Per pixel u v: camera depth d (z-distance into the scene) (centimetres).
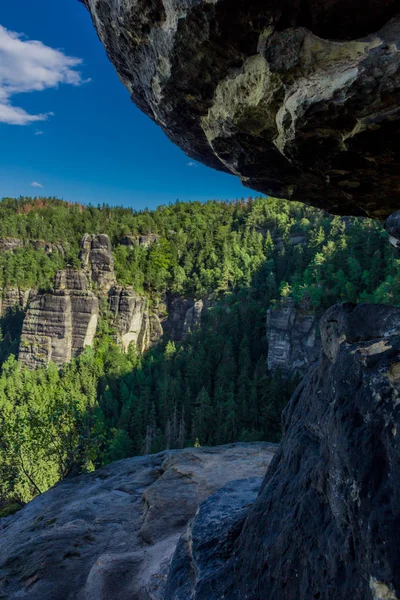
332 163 545
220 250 18700
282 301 10081
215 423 7569
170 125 690
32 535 1070
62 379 11925
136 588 705
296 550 439
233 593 505
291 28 410
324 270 11156
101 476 1516
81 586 786
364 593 332
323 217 16588
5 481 2420
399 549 300
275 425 7538
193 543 643
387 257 10494
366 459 351
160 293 16938
